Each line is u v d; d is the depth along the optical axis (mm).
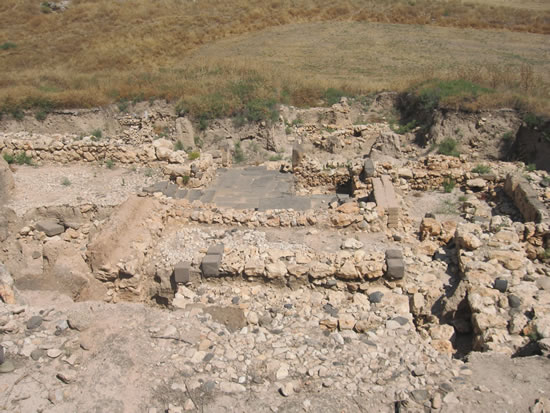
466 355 5914
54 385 5016
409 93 21344
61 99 20141
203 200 12078
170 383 5090
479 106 17859
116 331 5680
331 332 6254
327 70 27141
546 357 5426
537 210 10117
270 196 12422
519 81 20062
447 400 4828
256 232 9273
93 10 38812
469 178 12648
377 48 31266
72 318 5797
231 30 35906
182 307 7406
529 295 6621
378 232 9453
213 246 8383
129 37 34344
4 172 11438
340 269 7555
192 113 19281
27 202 11242
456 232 8531
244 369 5340
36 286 7734
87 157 13789
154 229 8992
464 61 27703
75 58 31656
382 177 11680
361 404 4902
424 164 13578
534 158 16219
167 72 23375
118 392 4949
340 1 39781
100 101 20344
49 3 40250
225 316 6508
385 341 5930
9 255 9273
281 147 18969
